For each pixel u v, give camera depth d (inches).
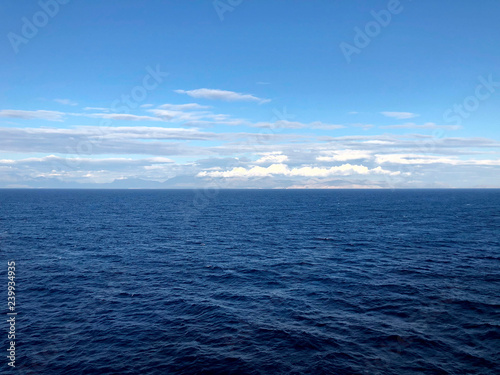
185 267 1315.2
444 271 1227.9
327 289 1033.5
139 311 859.4
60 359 625.0
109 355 637.9
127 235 2095.2
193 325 770.8
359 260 1429.6
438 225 2578.7
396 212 3782.0
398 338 693.3
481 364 591.8
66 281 1118.4
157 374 571.5
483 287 1031.6
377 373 567.5
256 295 982.4
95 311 859.4
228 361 609.6
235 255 1540.4
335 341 684.1
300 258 1478.8
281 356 626.8
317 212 3850.9
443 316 806.5
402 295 964.6
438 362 600.4
